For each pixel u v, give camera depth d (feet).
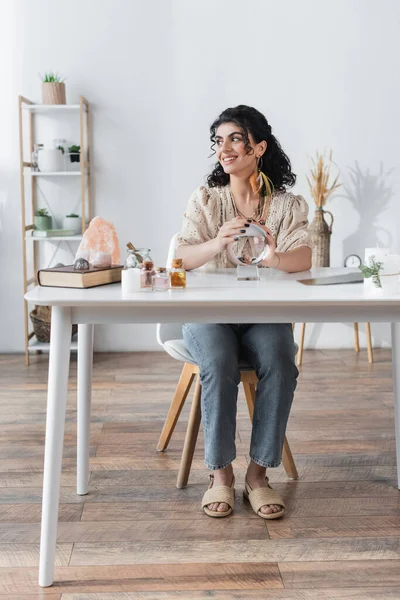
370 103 14.69
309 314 6.25
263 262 7.48
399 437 7.89
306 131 14.73
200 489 8.03
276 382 7.14
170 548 6.67
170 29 14.44
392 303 5.96
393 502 7.64
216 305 6.00
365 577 6.16
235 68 14.55
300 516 7.31
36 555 6.57
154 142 14.70
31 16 14.37
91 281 6.50
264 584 6.06
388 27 14.52
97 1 14.35
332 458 8.97
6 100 14.53
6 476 8.40
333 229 15.02
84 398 7.79
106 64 14.49
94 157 14.71
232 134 7.83
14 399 11.72
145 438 9.77
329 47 14.53
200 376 7.27
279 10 14.43
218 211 8.20
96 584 6.08
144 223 14.89
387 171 14.87
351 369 13.57
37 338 14.53
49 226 14.33
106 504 7.63
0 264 14.89
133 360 14.47
